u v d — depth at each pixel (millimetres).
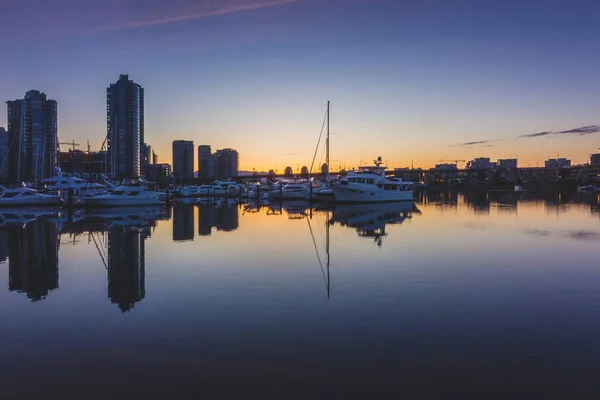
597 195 98375
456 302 12516
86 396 7379
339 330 10258
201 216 44812
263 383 7746
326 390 7500
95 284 15062
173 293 13656
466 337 9789
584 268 17141
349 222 36656
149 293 13703
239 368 8320
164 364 8531
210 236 27547
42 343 9656
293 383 7742
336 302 12547
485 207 56562
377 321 10875
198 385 7699
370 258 19359
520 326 10508
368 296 13141
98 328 10578
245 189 104125
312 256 19984
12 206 55812
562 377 7898
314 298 12969
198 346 9383
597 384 7648
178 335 10039
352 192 65188
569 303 12430
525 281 14992
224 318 11188
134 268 17578
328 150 75750
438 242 24188
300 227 32781
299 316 11297
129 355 8961
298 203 71125
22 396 7391
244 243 24266
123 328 10555
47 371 8289
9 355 9039
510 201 73062
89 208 57281
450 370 8180
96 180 84875
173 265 18109
